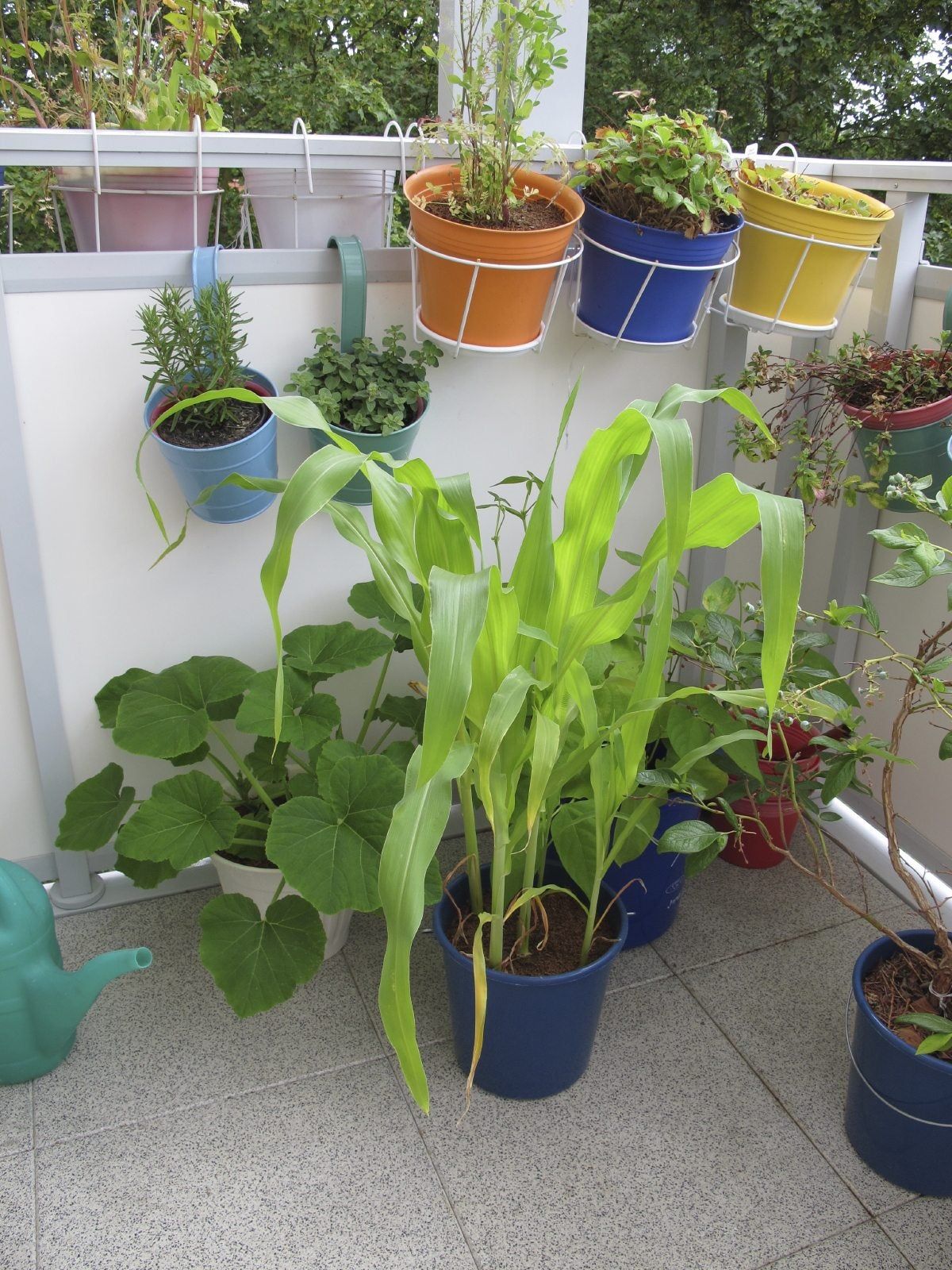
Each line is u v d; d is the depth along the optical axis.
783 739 1.41
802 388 1.89
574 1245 1.25
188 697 1.56
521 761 1.25
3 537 1.50
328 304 1.56
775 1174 1.35
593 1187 1.33
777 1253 1.25
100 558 1.58
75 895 1.76
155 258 1.43
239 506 1.47
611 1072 1.50
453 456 1.74
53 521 1.53
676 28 7.82
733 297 1.66
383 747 1.92
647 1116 1.43
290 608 1.75
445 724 0.89
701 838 1.28
